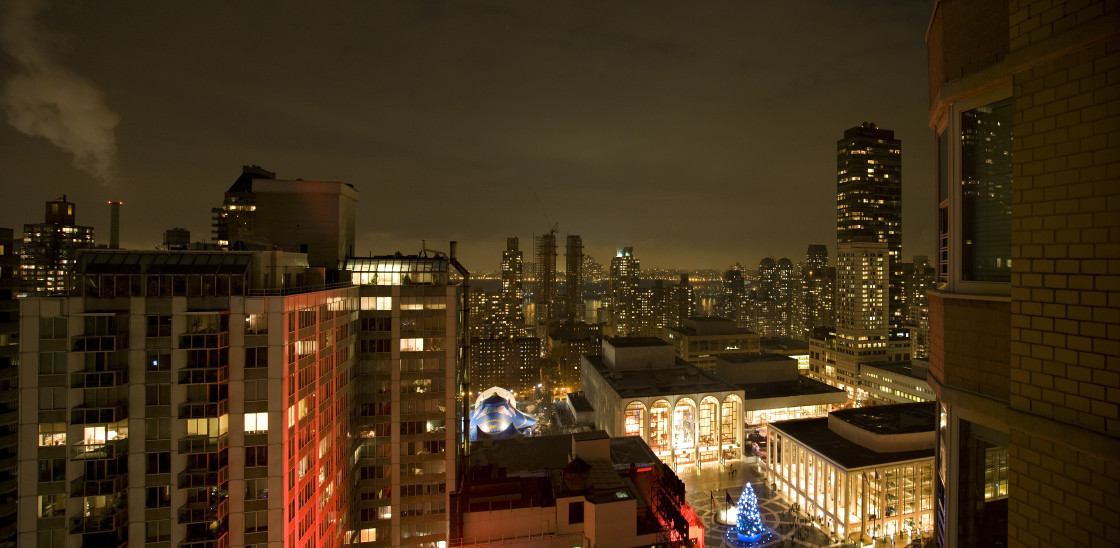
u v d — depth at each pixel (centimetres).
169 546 5597
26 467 5362
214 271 5859
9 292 7788
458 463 9050
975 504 1450
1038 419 1144
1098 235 1028
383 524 8494
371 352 8531
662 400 15800
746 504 10869
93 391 5528
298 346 6303
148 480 5600
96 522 5359
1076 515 1069
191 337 5681
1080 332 1061
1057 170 1120
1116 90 998
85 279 5612
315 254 8750
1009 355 1333
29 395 5400
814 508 11950
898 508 11012
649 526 6419
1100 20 1008
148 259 5906
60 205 19538
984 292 1427
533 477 7531
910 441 11762
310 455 6631
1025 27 1204
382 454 8544
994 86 1387
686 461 15750
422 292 8644
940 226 1783
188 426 5709
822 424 13888
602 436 7912
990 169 1434
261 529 5850
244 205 18612
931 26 1742
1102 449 991
